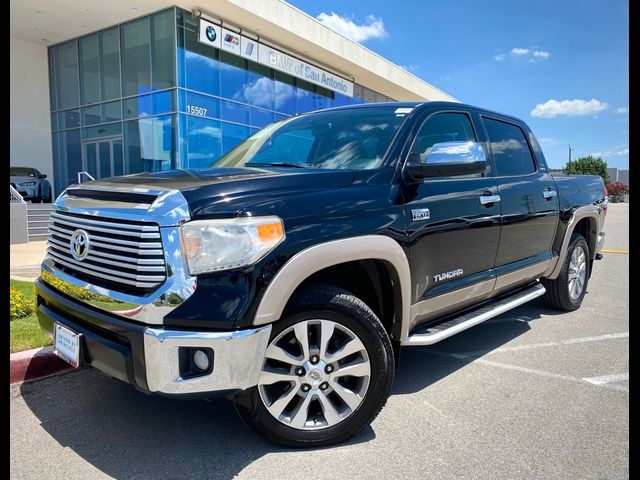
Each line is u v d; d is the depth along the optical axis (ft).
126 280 7.78
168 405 10.34
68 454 8.49
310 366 8.50
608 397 10.89
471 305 12.75
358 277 9.93
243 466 8.16
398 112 11.65
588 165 199.00
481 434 9.25
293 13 63.16
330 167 10.81
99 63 62.54
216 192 7.85
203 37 56.18
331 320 8.53
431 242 10.43
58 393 10.87
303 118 13.25
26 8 54.80
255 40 63.41
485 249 12.33
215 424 9.54
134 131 59.77
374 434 9.24
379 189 9.58
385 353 8.95
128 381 7.70
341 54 73.72
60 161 68.54
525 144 15.75
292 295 8.30
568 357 13.46
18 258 32.12
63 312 9.04
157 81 56.85
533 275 15.15
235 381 7.50
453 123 12.60
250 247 7.54
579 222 18.54
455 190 11.33
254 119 65.41
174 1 52.80
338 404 9.04
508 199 13.17
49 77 68.28
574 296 18.13
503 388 11.36
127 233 7.79
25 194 58.70
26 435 9.10
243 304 7.47
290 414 8.63
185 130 56.44
